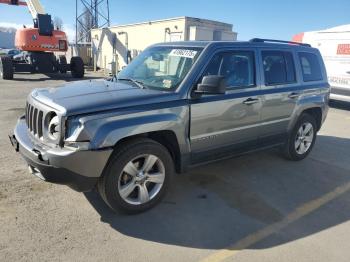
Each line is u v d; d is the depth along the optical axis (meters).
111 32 27.28
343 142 7.47
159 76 4.38
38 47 17.47
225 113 4.43
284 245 3.46
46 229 3.50
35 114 3.73
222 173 5.25
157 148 3.84
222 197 4.44
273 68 5.15
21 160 5.25
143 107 3.70
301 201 4.46
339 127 9.03
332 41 12.27
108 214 3.86
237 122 4.63
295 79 5.54
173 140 4.05
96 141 3.36
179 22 18.89
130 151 3.64
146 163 3.83
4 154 5.48
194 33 17.78
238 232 3.66
